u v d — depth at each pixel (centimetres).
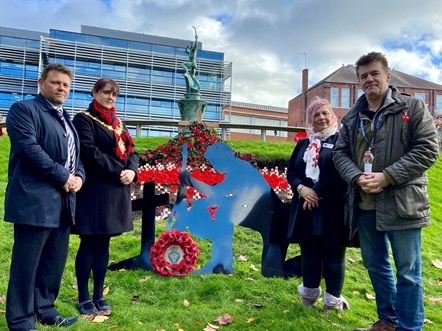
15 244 282
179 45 4672
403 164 275
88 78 3800
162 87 4031
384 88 298
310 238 341
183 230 454
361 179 288
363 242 309
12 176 280
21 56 3828
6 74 3791
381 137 290
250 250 518
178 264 432
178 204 461
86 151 327
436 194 923
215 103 4122
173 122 1145
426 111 286
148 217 453
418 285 284
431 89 4562
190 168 728
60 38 3756
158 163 762
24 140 273
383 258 305
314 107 356
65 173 286
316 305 362
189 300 376
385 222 282
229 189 459
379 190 282
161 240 434
